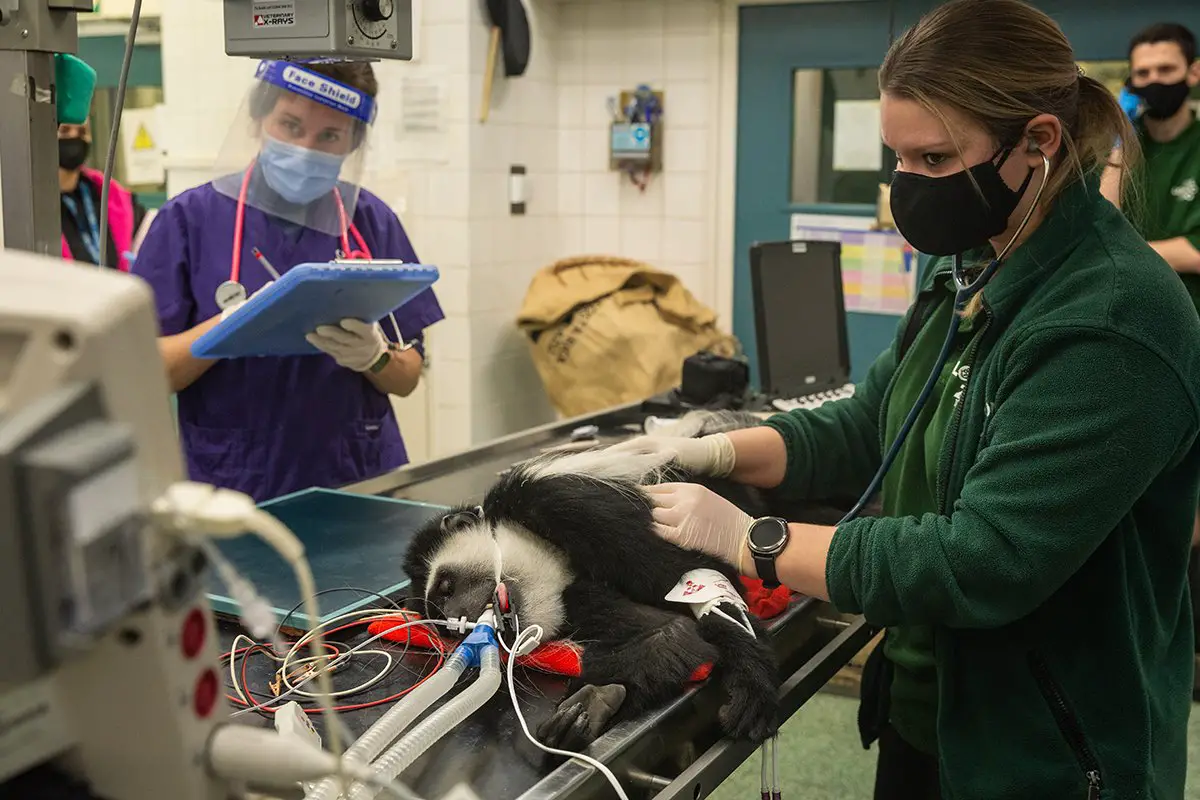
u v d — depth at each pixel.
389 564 1.51
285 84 1.92
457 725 1.10
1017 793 1.24
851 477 1.66
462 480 2.06
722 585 1.23
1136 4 3.58
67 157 3.16
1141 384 1.08
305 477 2.16
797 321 2.89
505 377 4.18
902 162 1.25
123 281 0.58
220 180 2.14
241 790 0.71
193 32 3.85
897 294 4.02
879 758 1.63
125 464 0.55
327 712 0.67
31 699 0.59
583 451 1.49
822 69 4.03
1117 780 1.19
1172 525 1.25
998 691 1.26
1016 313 1.22
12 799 0.62
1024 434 1.12
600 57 4.26
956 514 1.16
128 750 0.64
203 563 0.63
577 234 4.45
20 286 0.55
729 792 2.60
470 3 3.73
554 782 0.97
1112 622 1.20
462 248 3.90
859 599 1.18
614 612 1.22
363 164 2.22
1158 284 1.12
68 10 1.34
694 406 2.62
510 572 1.27
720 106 4.17
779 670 1.29
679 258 4.30
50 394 0.53
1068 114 1.18
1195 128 3.11
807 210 4.12
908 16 3.82
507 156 4.05
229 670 1.23
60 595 0.51
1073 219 1.18
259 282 2.10
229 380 2.10
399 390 2.24
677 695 1.14
